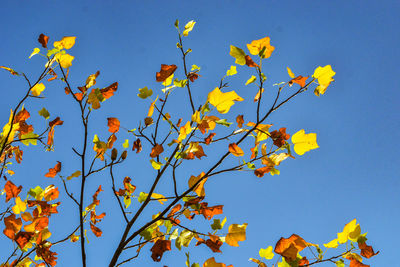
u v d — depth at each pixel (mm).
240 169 3598
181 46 3717
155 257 3619
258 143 3658
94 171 3693
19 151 3996
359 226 3600
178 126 3791
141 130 3715
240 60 3543
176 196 3639
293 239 3537
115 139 3746
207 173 3617
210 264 3564
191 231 3617
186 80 3723
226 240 3590
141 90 3705
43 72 3680
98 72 3713
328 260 3564
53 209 3777
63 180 3740
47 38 3670
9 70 3678
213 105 3598
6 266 3721
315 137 3562
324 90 3520
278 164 3592
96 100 3658
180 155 3607
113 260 3598
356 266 3541
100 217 3936
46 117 3773
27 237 3643
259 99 3586
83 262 3617
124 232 3652
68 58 3688
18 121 3779
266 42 3533
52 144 3789
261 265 3582
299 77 3535
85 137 3680
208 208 3656
